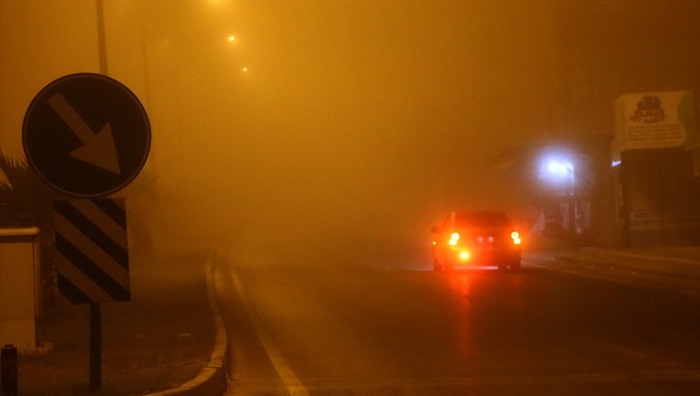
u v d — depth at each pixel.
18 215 26.84
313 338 23.30
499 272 41.62
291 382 17.69
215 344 20.30
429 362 19.45
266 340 23.11
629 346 20.89
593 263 43.03
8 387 14.20
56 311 26.77
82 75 13.81
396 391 16.55
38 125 13.72
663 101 49.00
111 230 14.03
